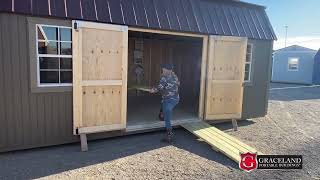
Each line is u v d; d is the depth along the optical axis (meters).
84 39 5.71
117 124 6.33
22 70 5.27
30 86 5.35
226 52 7.73
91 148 5.86
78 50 5.63
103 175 4.52
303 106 12.77
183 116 8.11
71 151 5.65
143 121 7.30
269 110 11.35
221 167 5.03
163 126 7.24
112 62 6.08
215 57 7.61
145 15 6.52
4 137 5.23
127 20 6.19
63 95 5.73
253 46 8.45
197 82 11.55
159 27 6.59
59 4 5.49
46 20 5.36
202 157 5.51
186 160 5.32
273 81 30.25
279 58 29.52
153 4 6.81
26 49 5.25
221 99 7.85
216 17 7.76
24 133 5.41
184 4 7.37
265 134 7.41
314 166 5.17
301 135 7.38
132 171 4.72
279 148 6.18
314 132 7.77
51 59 5.54
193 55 11.83
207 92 7.64
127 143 6.27
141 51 12.70
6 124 5.22
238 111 8.12
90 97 5.92
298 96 17.02
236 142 6.11
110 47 6.02
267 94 9.16
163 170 4.80
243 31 8.06
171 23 6.83
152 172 4.70
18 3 5.09
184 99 11.47
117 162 5.11
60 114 5.74
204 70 7.61
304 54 27.62
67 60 5.70
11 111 5.24
